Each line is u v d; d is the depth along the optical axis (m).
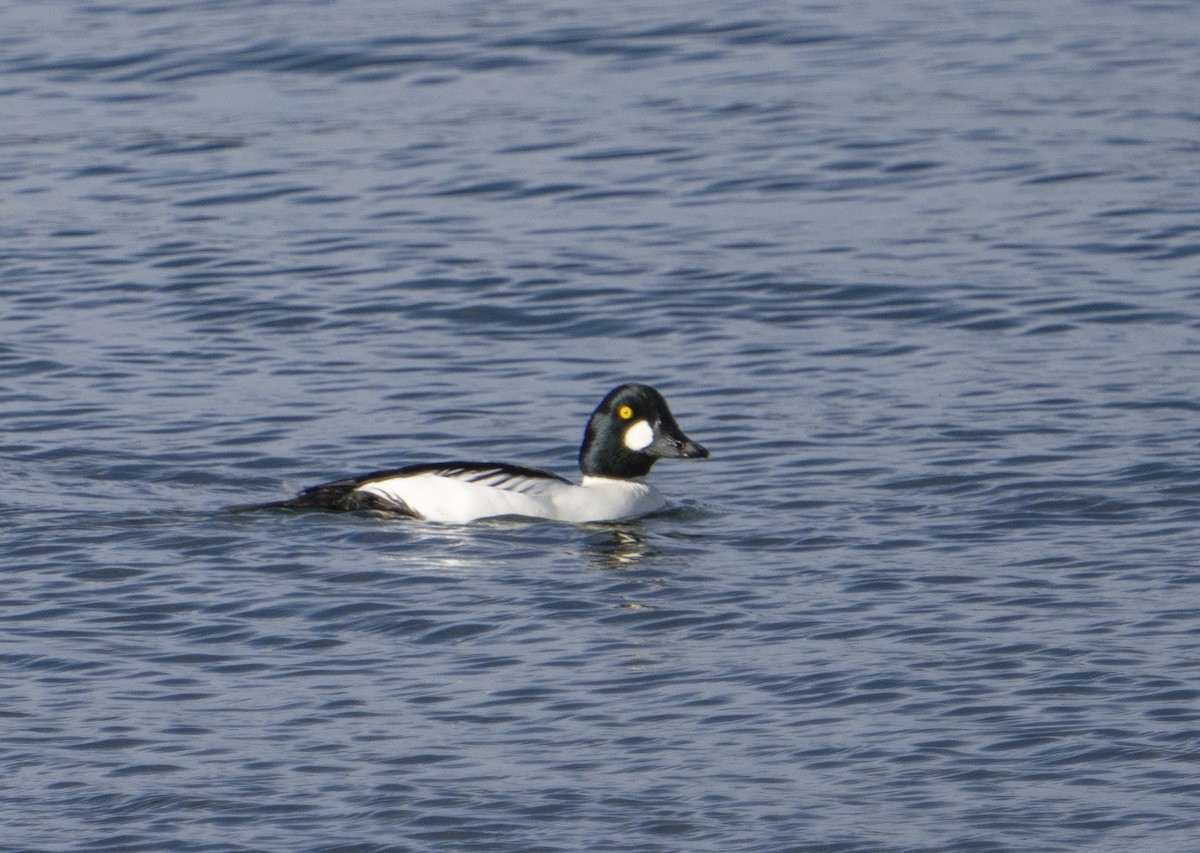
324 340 22.20
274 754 11.89
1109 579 14.79
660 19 37.91
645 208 27.12
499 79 34.19
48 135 31.34
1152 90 32.16
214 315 23.08
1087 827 10.78
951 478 17.50
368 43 36.31
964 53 35.09
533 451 18.84
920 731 12.08
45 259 25.28
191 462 18.36
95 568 15.30
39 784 11.48
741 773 11.55
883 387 20.25
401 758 11.81
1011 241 25.19
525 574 15.30
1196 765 11.44
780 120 31.20
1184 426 18.62
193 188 28.45
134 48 36.31
